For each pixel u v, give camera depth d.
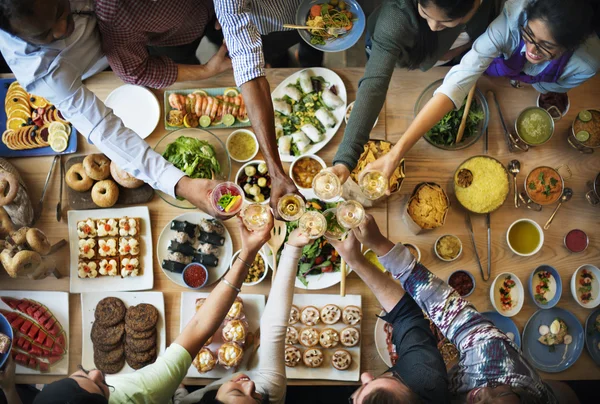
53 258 2.37
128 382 1.51
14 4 1.43
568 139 2.39
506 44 1.97
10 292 2.35
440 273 2.35
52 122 2.39
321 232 1.73
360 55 3.21
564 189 2.36
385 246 1.66
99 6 1.82
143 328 2.29
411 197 2.27
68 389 1.32
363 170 2.04
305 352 2.31
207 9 2.42
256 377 1.70
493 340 1.48
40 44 1.67
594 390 2.78
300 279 2.29
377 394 1.32
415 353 1.52
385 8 1.94
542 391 1.42
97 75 2.41
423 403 1.40
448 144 2.34
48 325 2.31
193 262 2.32
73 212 2.36
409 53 2.05
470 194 2.28
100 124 1.92
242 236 1.74
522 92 2.39
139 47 2.12
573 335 2.31
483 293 2.34
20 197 2.28
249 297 2.32
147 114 2.39
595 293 2.33
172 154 2.27
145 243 2.37
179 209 2.38
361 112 1.94
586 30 1.67
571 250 2.32
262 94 1.85
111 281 2.36
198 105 2.34
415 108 2.36
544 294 2.32
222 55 2.33
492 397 1.31
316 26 2.40
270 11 2.43
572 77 2.19
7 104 2.42
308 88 2.38
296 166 2.31
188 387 2.59
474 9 1.78
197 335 1.64
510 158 2.39
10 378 2.08
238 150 2.36
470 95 2.17
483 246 2.35
